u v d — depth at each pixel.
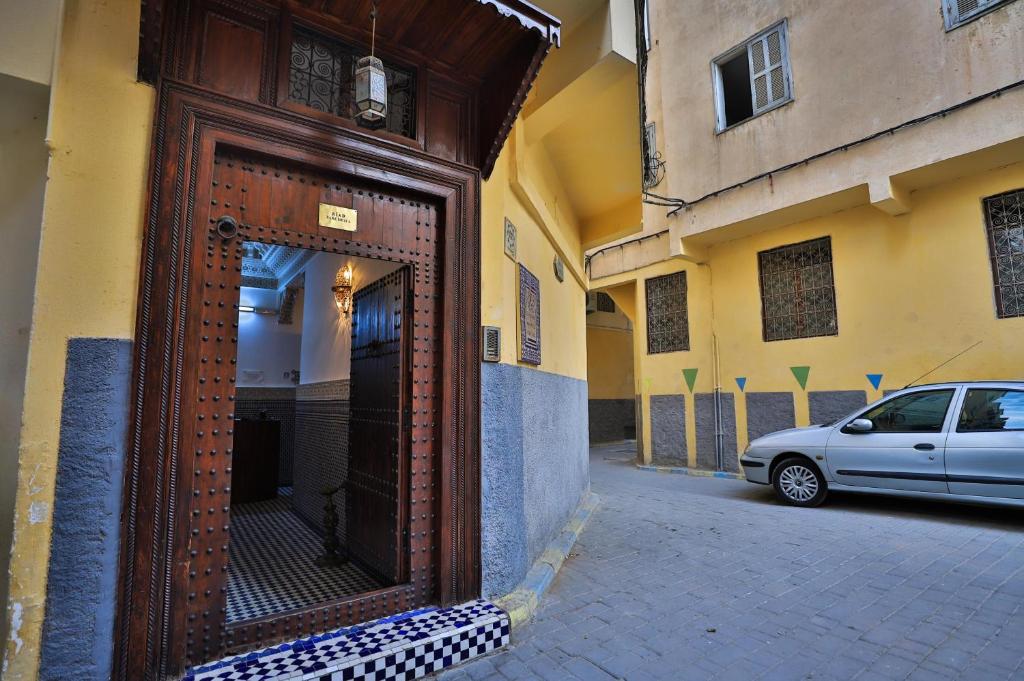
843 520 6.14
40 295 1.94
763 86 8.93
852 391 8.22
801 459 7.07
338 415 5.05
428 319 3.21
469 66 3.31
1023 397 5.64
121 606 2.06
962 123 6.66
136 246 2.14
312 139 2.73
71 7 2.09
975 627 3.14
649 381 11.67
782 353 9.20
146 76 2.22
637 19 4.48
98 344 2.02
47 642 1.88
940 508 6.56
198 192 2.42
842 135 7.82
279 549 4.71
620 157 5.93
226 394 2.46
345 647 2.51
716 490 8.48
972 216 7.13
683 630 3.13
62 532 1.92
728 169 9.23
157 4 2.18
